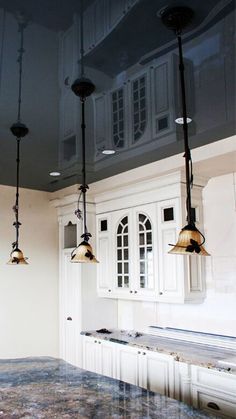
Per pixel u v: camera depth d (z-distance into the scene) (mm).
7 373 2582
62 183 4535
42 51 1795
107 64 1912
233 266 3426
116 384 2328
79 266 4535
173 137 2941
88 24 1596
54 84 2125
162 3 1498
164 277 3686
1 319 4488
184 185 3604
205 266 3650
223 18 1598
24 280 4703
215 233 3607
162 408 1901
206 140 3012
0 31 1656
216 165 3297
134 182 3945
